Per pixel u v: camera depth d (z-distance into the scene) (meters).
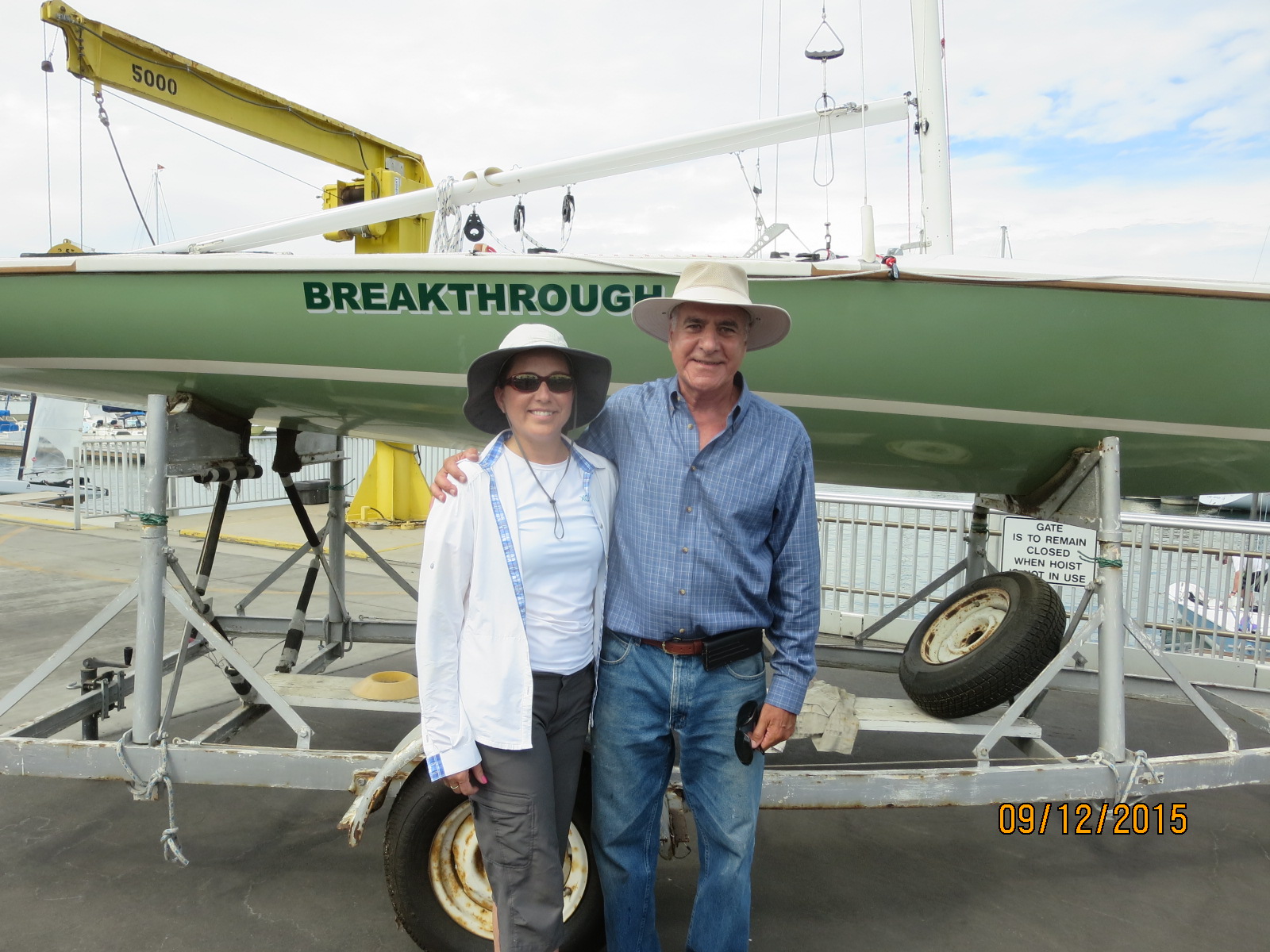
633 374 3.05
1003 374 3.00
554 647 1.84
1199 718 4.54
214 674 4.82
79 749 2.58
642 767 1.96
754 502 1.89
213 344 3.13
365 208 4.07
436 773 1.73
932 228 4.35
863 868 2.96
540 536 1.81
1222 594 5.00
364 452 12.62
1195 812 3.43
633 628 1.93
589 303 2.95
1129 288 2.88
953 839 3.17
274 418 3.62
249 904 2.60
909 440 3.25
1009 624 2.98
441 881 2.25
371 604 6.62
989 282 2.89
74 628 5.72
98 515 11.01
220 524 3.59
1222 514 11.95
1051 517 3.35
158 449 2.75
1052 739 4.20
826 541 5.98
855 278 2.91
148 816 3.13
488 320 3.02
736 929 1.94
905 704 3.17
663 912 2.64
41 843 2.92
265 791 3.37
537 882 1.76
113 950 2.35
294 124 7.62
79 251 4.13
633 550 1.94
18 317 3.15
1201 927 2.63
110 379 3.33
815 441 3.33
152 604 2.71
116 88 6.30
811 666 1.97
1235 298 2.89
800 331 2.98
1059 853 3.08
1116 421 3.07
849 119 4.22
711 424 1.95
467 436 3.64
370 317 3.05
